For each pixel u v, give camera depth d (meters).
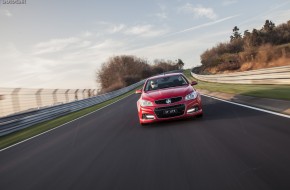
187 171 4.24
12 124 13.55
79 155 6.17
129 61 80.62
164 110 8.12
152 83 9.44
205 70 80.69
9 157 7.29
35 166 5.84
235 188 3.47
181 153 5.21
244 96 12.72
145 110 8.30
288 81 16.11
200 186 3.66
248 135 5.94
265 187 3.39
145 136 7.12
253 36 70.00
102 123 10.98
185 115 8.16
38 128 13.34
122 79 67.38
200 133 6.65
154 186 3.83
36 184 4.65
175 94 8.21
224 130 6.68
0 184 4.96
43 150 7.44
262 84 19.42
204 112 9.87
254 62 48.06
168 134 6.98
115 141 7.05
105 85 78.00
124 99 26.45
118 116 12.57
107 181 4.27
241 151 4.89
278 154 4.48
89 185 4.22
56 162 5.88
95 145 6.94
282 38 67.56
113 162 5.21
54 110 18.41
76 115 17.14
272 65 42.56
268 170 3.89
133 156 5.42
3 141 10.86
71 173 4.94
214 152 5.03
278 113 7.89
